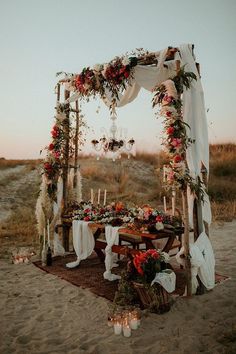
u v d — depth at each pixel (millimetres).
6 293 5102
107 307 4473
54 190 6871
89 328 3938
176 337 3621
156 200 14125
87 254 6355
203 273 4754
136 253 5188
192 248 4719
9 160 34281
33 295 5012
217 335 3633
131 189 16125
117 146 6078
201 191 4676
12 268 6426
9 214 12422
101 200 14086
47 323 4094
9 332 3891
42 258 6559
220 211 12102
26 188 17219
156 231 5328
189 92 4809
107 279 5598
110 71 5363
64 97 7148
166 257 4535
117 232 5539
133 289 4430
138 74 5230
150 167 20031
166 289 4168
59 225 7211
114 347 3480
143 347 3471
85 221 6391
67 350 3469
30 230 9508
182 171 4543
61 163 7160
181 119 4684
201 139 4812
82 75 6039
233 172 18375
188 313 4184
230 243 7984
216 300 4562
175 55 4750
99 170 18938
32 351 3465
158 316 4121
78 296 4922
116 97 5820
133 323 3818
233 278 5535
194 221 4887
